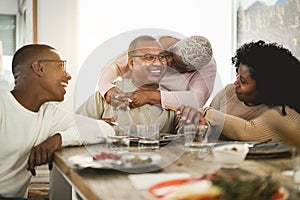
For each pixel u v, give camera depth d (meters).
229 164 1.34
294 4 3.16
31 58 1.92
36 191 3.39
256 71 2.28
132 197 1.00
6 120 1.86
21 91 1.92
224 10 4.36
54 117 1.98
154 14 4.39
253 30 3.83
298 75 2.20
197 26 4.43
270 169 1.32
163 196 0.98
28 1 4.27
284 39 3.31
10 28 4.84
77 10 4.26
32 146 1.89
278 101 2.09
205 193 0.95
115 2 4.32
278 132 1.16
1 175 1.86
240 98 2.37
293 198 0.97
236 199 0.93
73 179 1.33
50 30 4.25
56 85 1.95
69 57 4.26
